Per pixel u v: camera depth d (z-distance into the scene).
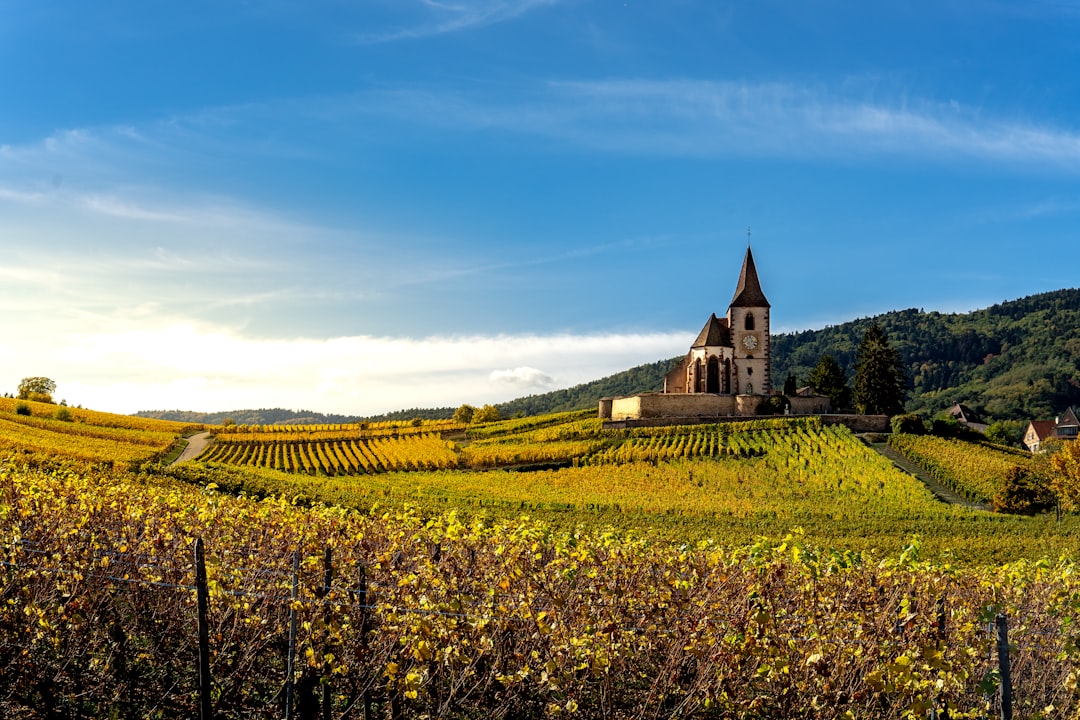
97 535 14.51
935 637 11.89
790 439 75.69
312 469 72.25
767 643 11.63
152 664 14.13
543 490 60.66
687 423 83.19
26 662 12.54
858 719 12.13
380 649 12.83
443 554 14.31
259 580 14.07
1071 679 12.11
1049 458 70.06
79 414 94.12
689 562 14.22
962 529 44.25
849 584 13.60
